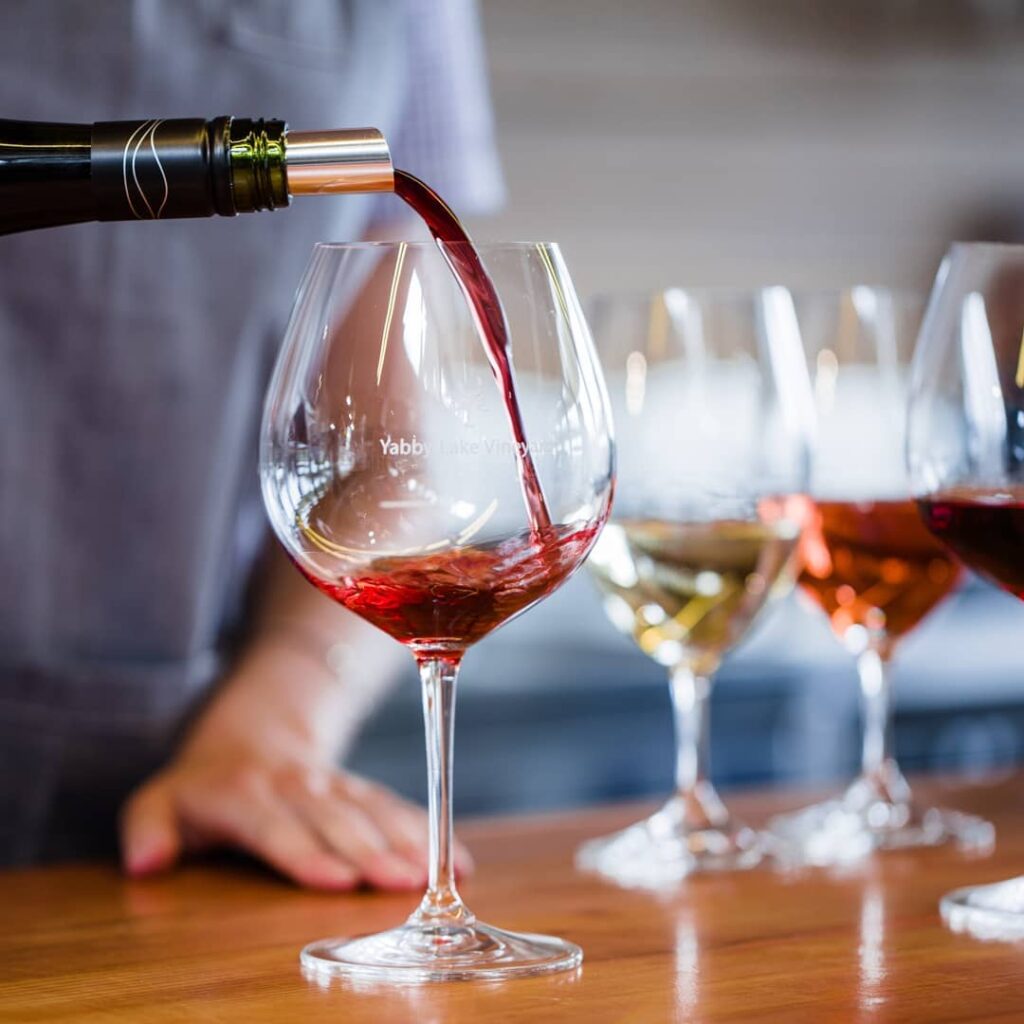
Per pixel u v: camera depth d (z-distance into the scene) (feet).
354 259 3.07
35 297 5.27
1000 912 3.60
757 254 14.30
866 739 5.01
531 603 3.20
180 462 5.51
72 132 2.93
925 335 3.80
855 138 14.49
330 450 3.05
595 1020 2.78
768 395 4.55
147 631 5.58
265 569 5.73
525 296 3.09
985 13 14.71
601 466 3.16
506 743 11.43
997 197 15.15
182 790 4.42
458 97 6.43
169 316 5.42
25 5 5.17
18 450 5.34
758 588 4.55
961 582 4.95
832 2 14.11
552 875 4.14
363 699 5.43
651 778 11.82
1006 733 12.75
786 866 4.25
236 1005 2.89
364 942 3.30
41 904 3.82
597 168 13.51
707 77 13.79
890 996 2.95
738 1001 2.91
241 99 5.44
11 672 5.48
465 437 3.05
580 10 13.19
